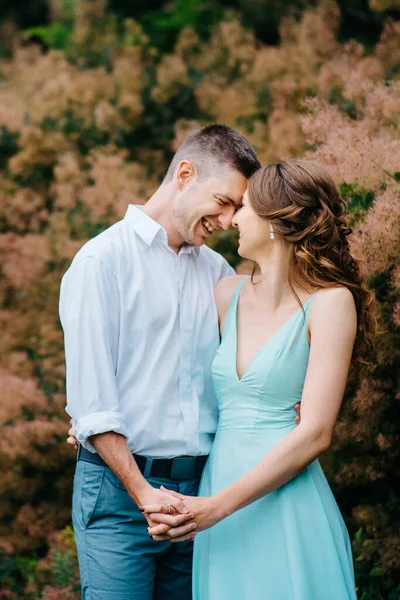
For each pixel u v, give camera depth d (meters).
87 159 4.45
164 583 2.43
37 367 4.30
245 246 2.25
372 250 2.70
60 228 4.29
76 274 2.25
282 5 5.30
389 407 3.00
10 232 4.65
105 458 2.17
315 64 4.13
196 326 2.35
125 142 4.66
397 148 2.84
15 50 6.22
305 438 2.05
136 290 2.29
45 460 3.90
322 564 2.08
